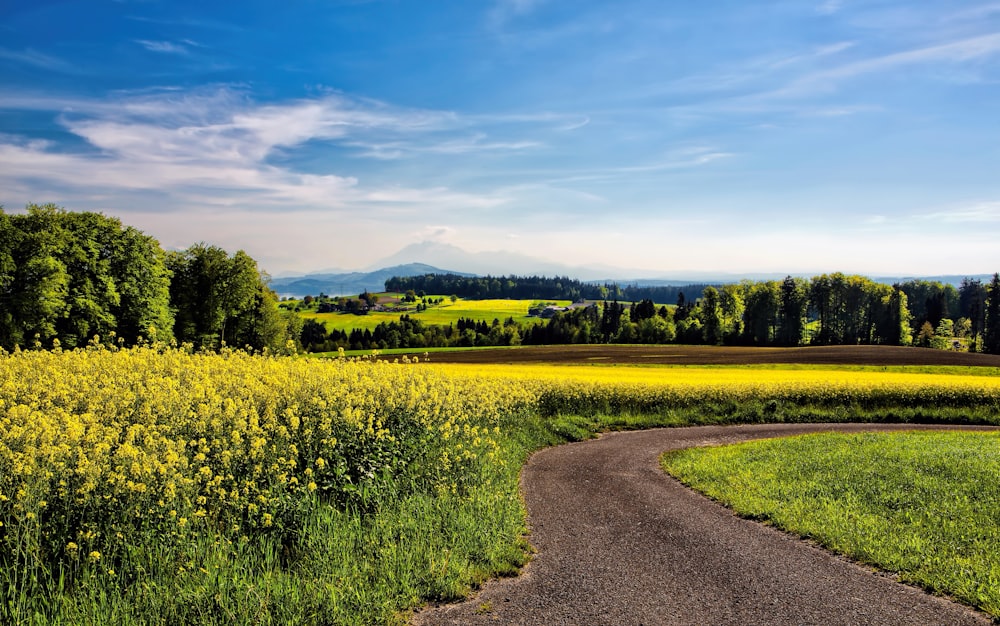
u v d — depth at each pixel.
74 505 5.67
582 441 18.66
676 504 10.10
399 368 15.73
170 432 7.74
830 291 103.50
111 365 11.96
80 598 4.93
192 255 47.81
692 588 6.29
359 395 10.86
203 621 4.80
